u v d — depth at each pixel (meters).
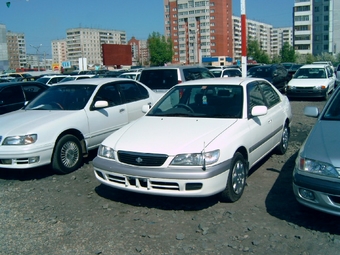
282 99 7.40
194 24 103.25
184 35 106.06
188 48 105.81
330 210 4.02
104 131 7.37
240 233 4.16
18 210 5.06
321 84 15.91
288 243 3.92
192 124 5.28
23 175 6.68
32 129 6.18
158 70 11.19
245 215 4.61
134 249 3.90
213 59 91.31
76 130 6.80
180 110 5.86
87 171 6.74
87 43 144.12
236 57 115.50
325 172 4.03
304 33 96.81
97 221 4.61
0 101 9.55
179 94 6.20
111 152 5.00
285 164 6.66
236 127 5.19
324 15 93.62
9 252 3.95
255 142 5.58
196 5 102.12
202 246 3.90
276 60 91.06
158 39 76.44
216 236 4.11
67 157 6.61
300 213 4.62
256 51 83.06
